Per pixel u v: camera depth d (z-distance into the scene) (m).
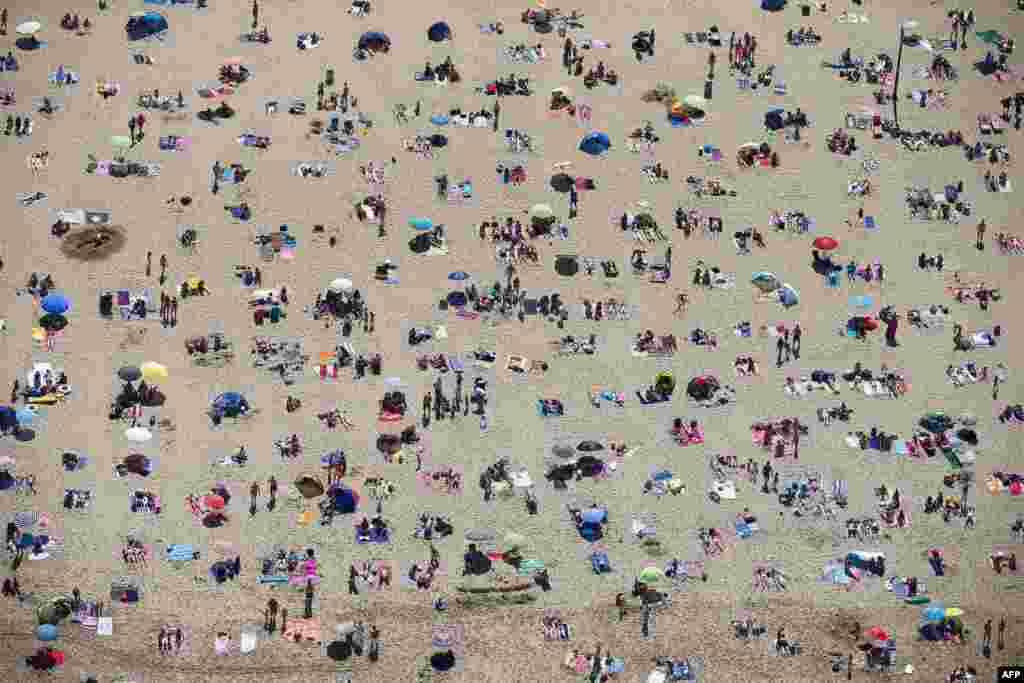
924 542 181.88
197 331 196.75
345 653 170.88
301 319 198.88
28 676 168.25
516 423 190.25
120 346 194.62
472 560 177.88
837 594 177.38
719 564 179.00
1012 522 184.00
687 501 184.25
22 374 191.12
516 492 184.00
